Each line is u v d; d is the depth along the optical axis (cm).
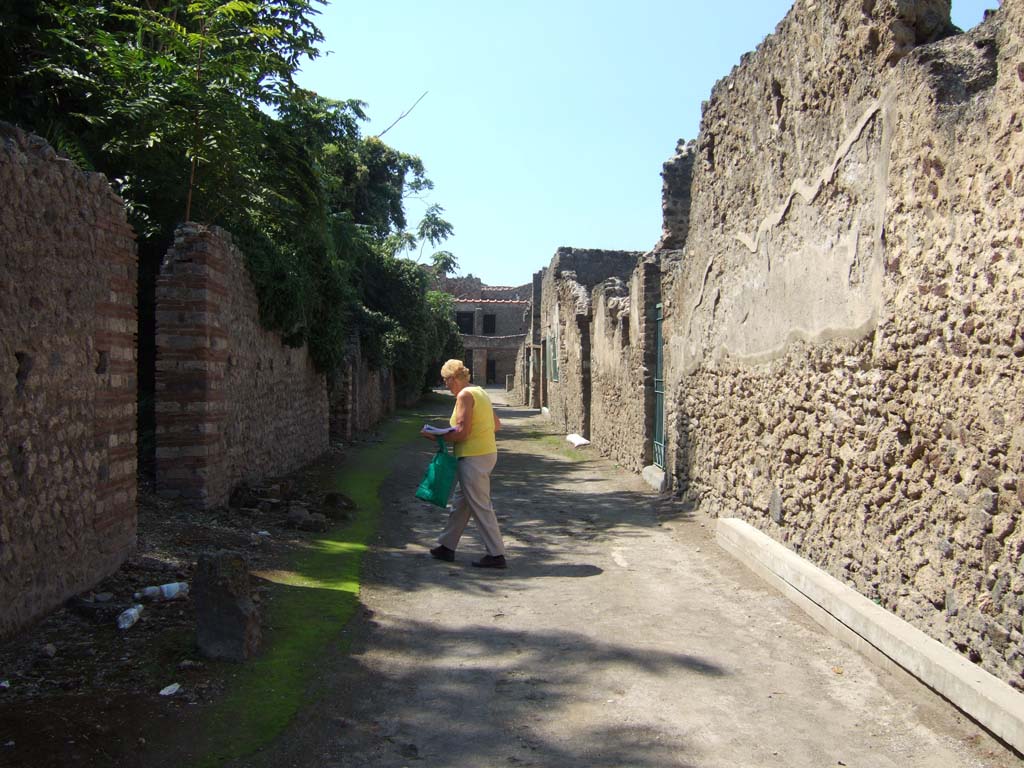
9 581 420
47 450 456
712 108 902
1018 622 372
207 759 338
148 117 862
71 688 378
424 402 3341
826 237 594
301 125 1190
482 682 441
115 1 920
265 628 489
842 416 563
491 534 694
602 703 414
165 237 941
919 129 465
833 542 576
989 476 397
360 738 372
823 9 602
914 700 410
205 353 766
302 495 962
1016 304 376
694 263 980
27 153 445
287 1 1027
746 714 400
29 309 437
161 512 732
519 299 6347
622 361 1429
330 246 1366
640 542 802
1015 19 387
